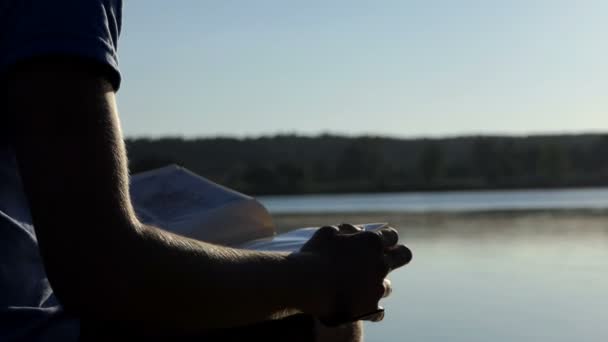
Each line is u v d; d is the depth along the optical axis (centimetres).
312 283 89
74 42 74
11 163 89
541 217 1122
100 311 73
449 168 4900
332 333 126
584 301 408
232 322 84
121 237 73
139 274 74
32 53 73
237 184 4262
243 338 96
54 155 72
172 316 78
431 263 575
